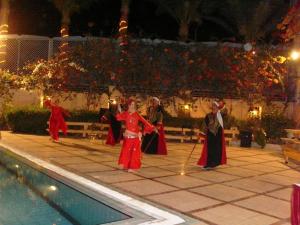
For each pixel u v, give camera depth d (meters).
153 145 11.97
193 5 19.55
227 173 9.62
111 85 16.92
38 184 7.65
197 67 17.00
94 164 9.63
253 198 7.36
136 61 16.94
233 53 17.00
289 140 11.69
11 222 5.54
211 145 9.88
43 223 5.54
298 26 14.31
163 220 5.62
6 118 15.96
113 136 13.32
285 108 16.67
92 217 5.79
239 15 19.31
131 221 5.50
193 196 7.21
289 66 17.33
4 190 7.15
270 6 19.14
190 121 15.88
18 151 10.85
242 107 17.25
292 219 4.96
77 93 17.25
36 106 16.50
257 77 16.75
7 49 18.09
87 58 16.98
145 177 8.52
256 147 15.17
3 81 16.84
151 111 11.83
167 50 17.05
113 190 7.15
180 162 10.83
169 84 16.89
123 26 18.09
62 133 15.27
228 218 6.07
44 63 17.12
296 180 9.30
